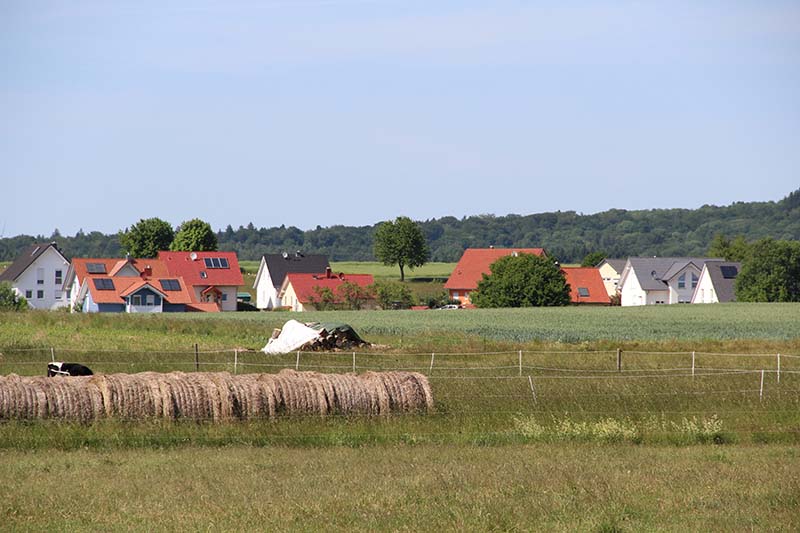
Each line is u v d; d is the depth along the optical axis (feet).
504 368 407.23
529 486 195.21
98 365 395.34
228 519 165.78
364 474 205.26
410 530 159.53
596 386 331.36
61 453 229.45
